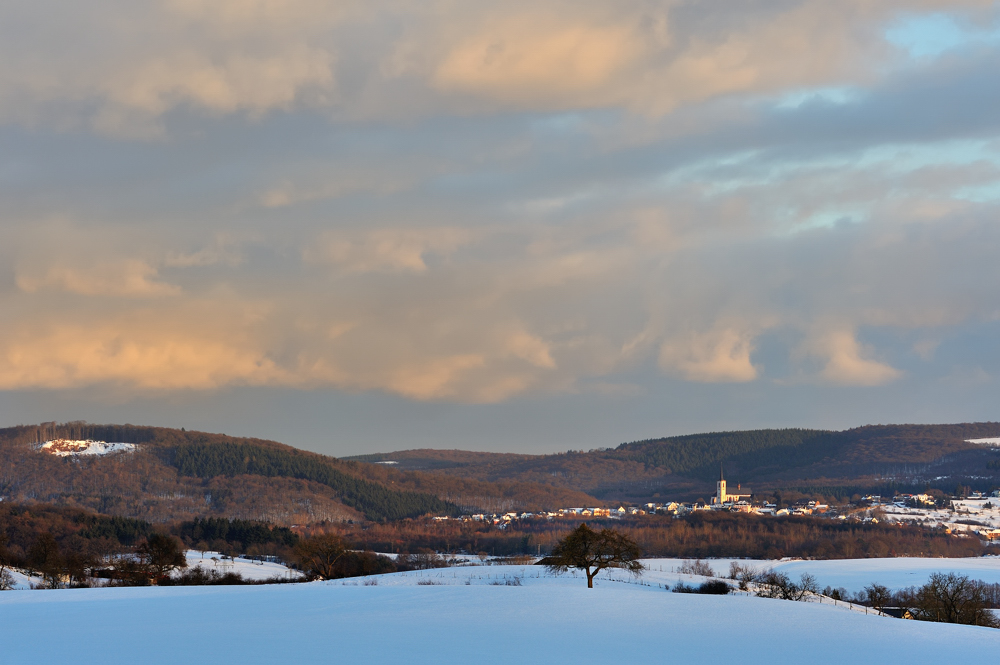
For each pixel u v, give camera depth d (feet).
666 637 167.12
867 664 142.92
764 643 161.38
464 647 153.69
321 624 183.62
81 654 147.13
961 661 146.10
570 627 178.81
